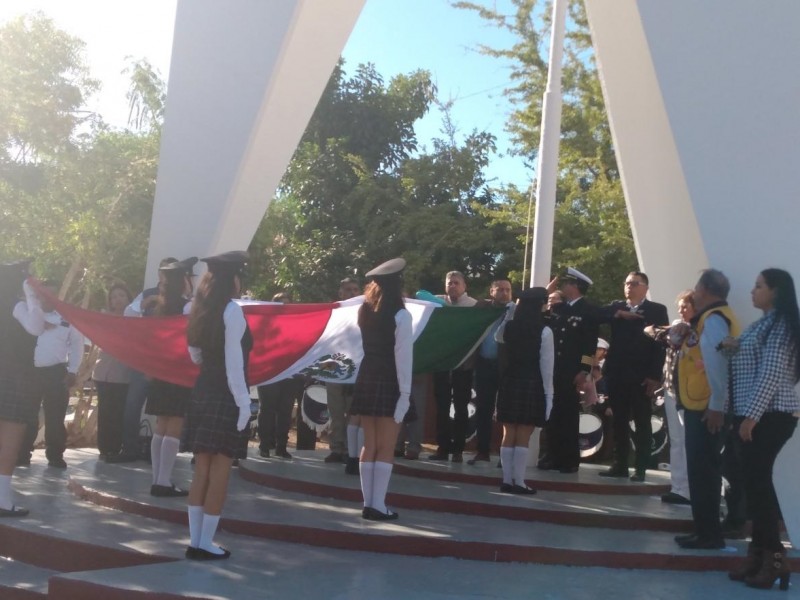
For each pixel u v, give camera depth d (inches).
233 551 219.8
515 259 767.7
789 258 240.1
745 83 247.1
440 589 191.9
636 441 324.8
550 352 289.7
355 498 277.4
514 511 258.8
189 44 343.0
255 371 291.3
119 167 697.0
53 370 335.6
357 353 294.0
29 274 258.8
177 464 342.6
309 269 828.0
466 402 358.0
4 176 692.1
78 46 717.9
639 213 343.6
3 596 204.5
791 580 219.3
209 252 336.5
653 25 255.4
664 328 284.5
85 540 223.0
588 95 774.5
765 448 209.0
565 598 189.5
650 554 221.8
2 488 248.4
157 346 266.1
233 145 335.0
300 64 338.0
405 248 808.3
